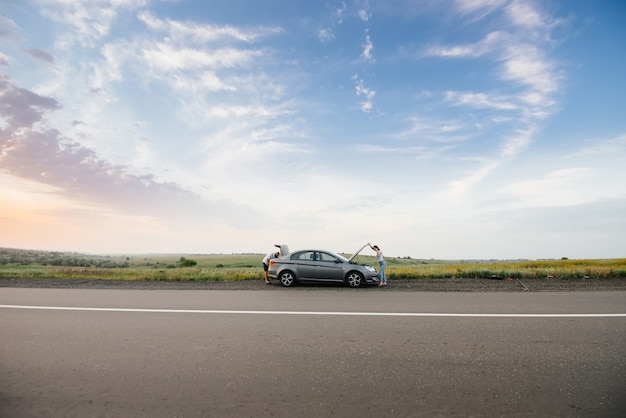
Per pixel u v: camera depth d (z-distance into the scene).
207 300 11.40
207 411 4.01
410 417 3.88
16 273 21.11
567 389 4.58
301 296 12.33
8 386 4.69
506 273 19.02
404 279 18.47
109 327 7.71
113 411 4.02
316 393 4.47
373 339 6.77
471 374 5.09
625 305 10.14
